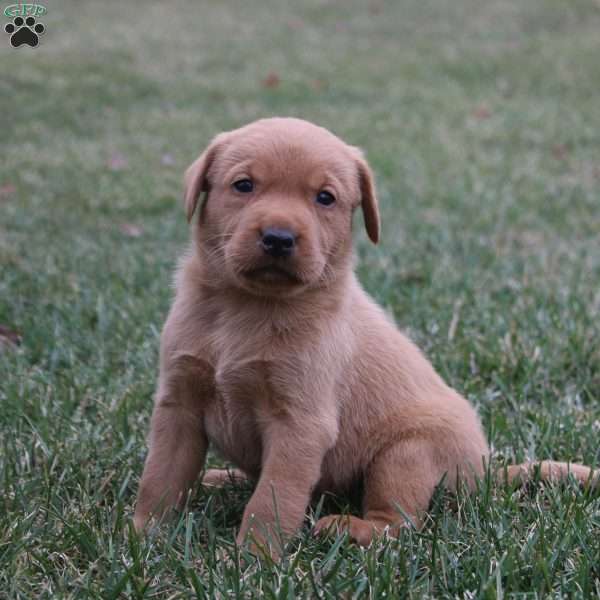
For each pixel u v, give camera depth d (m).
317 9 30.78
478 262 9.42
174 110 17.77
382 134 16.22
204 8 30.81
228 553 4.12
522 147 15.61
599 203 12.09
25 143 14.62
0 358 6.68
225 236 4.52
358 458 4.90
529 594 3.82
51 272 8.59
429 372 5.20
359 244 10.07
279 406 4.44
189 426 4.66
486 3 31.05
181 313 4.64
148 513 4.53
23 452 5.18
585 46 24.72
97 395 6.11
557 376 6.65
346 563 4.06
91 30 26.16
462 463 4.88
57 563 4.07
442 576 3.97
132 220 10.91
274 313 4.47
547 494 4.72
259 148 4.52
